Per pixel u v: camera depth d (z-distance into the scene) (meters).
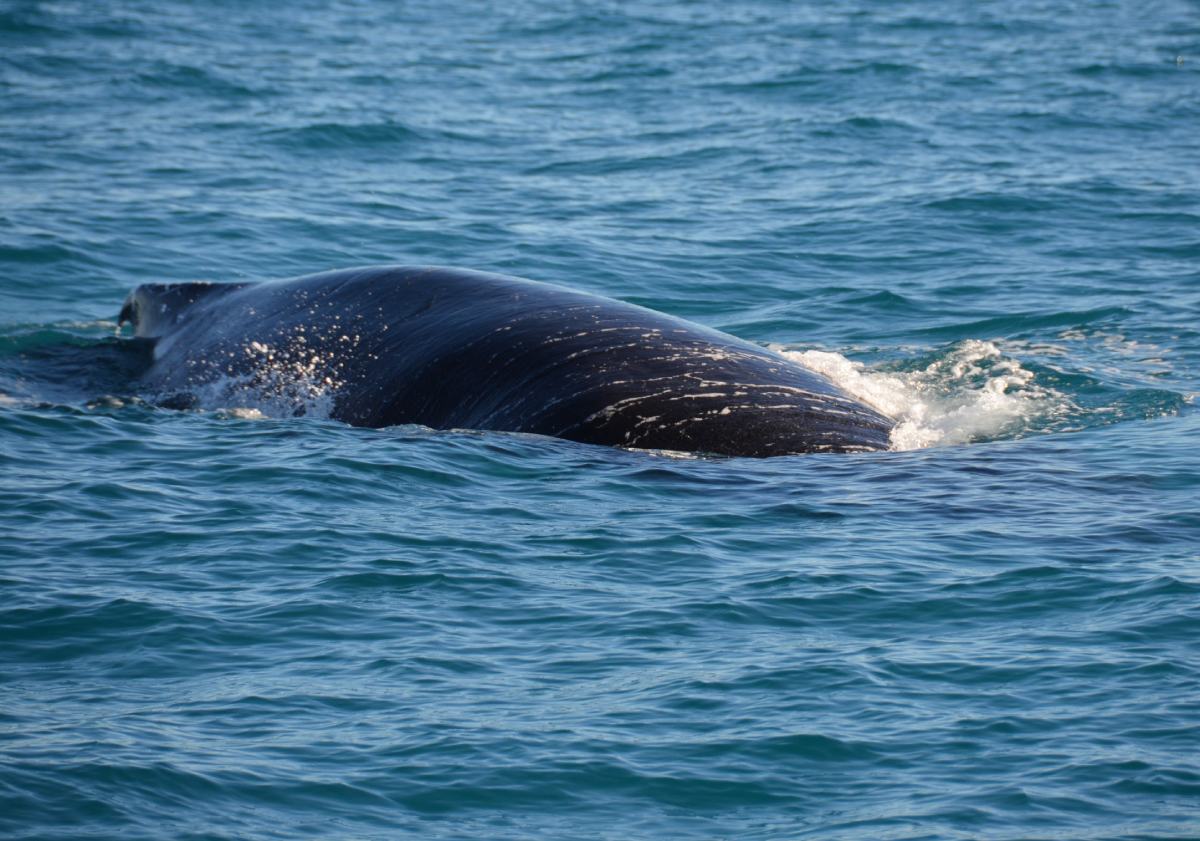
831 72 146.00
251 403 57.94
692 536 43.12
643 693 33.44
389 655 35.50
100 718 32.22
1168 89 138.00
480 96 135.75
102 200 97.69
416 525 44.09
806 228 94.12
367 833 28.12
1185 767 29.62
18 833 27.44
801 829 28.22
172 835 27.67
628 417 51.28
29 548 41.94
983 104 131.38
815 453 50.47
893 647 35.59
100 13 170.75
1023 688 33.22
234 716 32.41
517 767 30.33
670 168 110.88
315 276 62.62
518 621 37.47
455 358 54.94
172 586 39.47
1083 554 41.06
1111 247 88.38
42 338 70.62
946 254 87.81
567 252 88.38
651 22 179.25
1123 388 60.72
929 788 29.36
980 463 49.84
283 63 148.50
